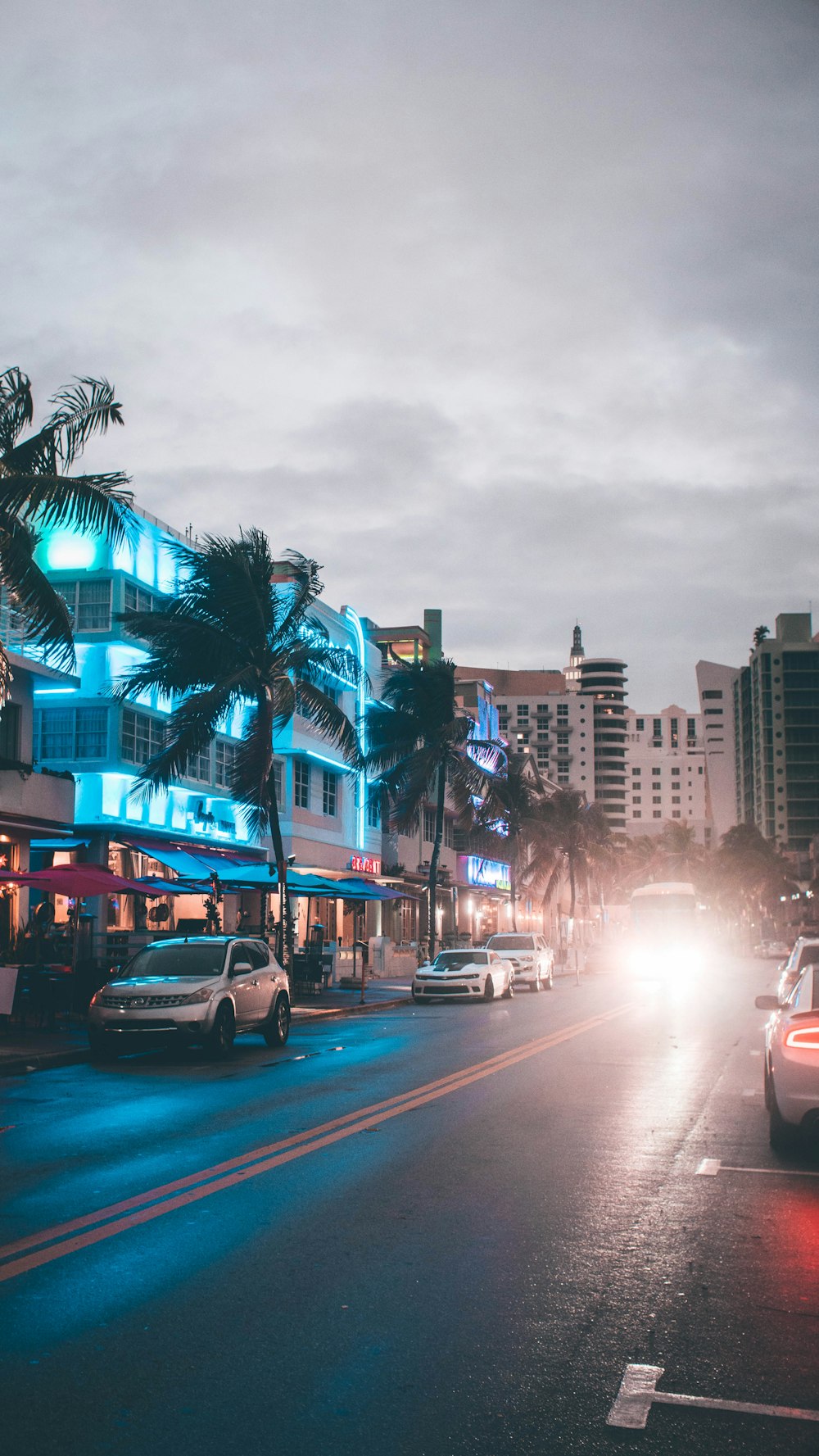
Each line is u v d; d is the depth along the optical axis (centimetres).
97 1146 977
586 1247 677
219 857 3247
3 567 1797
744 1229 727
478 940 6341
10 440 1891
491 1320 548
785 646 17712
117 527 1869
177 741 2553
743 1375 485
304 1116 1140
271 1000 1902
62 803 2752
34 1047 1758
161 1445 414
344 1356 500
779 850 17125
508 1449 414
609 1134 1051
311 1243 674
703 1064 1598
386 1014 2805
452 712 4194
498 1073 1488
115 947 2595
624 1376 482
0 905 2614
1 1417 438
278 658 2703
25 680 2688
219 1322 541
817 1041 943
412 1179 848
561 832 7994
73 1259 637
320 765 4478
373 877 4731
